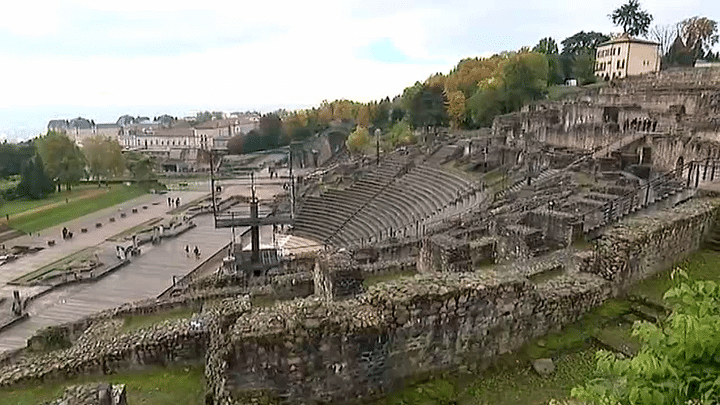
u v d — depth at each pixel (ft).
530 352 34.83
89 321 66.08
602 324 37.47
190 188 308.40
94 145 320.70
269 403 29.48
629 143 117.08
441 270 53.31
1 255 158.92
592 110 156.04
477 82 276.41
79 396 30.86
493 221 78.43
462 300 32.83
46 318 106.22
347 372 30.50
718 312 20.44
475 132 222.28
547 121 172.14
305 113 455.63
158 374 43.78
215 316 37.14
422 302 31.83
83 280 129.18
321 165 331.57
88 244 173.37
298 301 33.22
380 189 163.84
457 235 72.49
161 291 121.19
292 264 103.35
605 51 317.01
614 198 75.00
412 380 32.19
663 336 19.81
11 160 344.90
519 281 34.91
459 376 32.86
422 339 32.12
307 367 29.84
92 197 271.28
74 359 46.03
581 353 34.71
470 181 138.51
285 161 374.63
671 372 17.99
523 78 233.14
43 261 153.17
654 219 46.75
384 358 31.19
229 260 110.52
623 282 41.32
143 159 331.77
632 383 18.42
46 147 282.97
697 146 99.40
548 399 30.32
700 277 43.42
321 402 30.30
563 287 38.75
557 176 108.78
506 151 151.02
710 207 51.29
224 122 607.78
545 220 64.28
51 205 246.68
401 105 340.80
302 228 159.94
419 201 141.38
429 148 194.90
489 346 34.12
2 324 100.07
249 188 282.36
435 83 301.22
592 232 61.67
